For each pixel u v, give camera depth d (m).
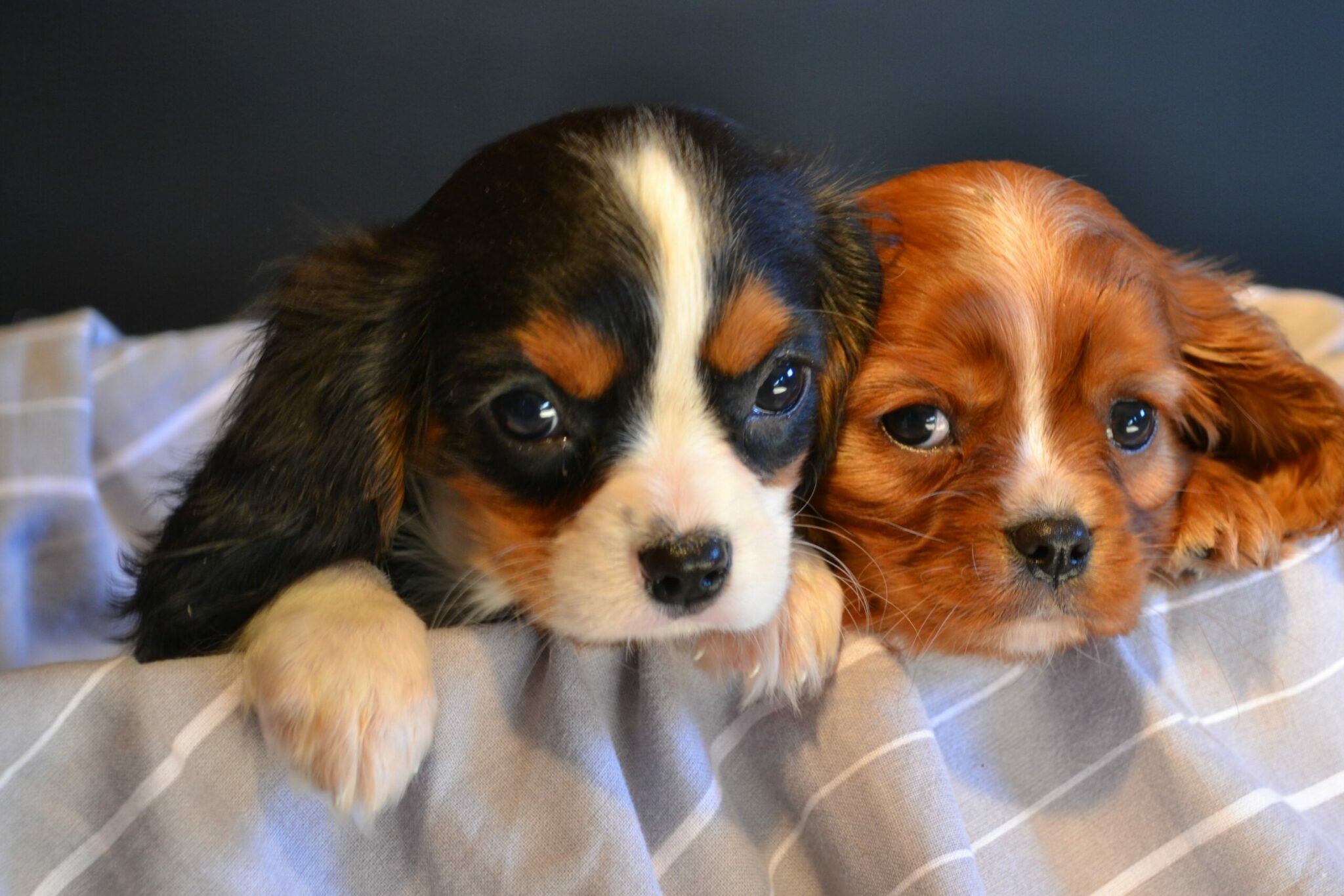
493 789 0.36
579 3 0.67
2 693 0.34
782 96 0.70
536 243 0.37
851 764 0.37
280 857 0.35
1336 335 0.51
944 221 0.41
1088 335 0.40
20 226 0.67
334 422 0.39
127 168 0.67
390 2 0.66
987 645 0.39
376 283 0.40
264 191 0.68
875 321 0.41
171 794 0.34
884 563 0.40
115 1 0.64
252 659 0.35
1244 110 0.72
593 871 0.35
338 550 0.39
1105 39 0.70
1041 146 0.72
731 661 0.38
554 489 0.38
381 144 0.68
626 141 0.39
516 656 0.36
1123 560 0.39
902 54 0.70
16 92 0.64
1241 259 0.75
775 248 0.39
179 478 0.45
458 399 0.38
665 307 0.37
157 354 0.56
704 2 0.67
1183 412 0.44
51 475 0.52
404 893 0.36
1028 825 0.39
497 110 0.68
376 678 0.35
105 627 0.51
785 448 0.39
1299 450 0.45
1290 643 0.41
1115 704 0.39
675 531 0.37
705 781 0.37
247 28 0.65
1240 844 0.38
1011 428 0.40
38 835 0.34
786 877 0.38
